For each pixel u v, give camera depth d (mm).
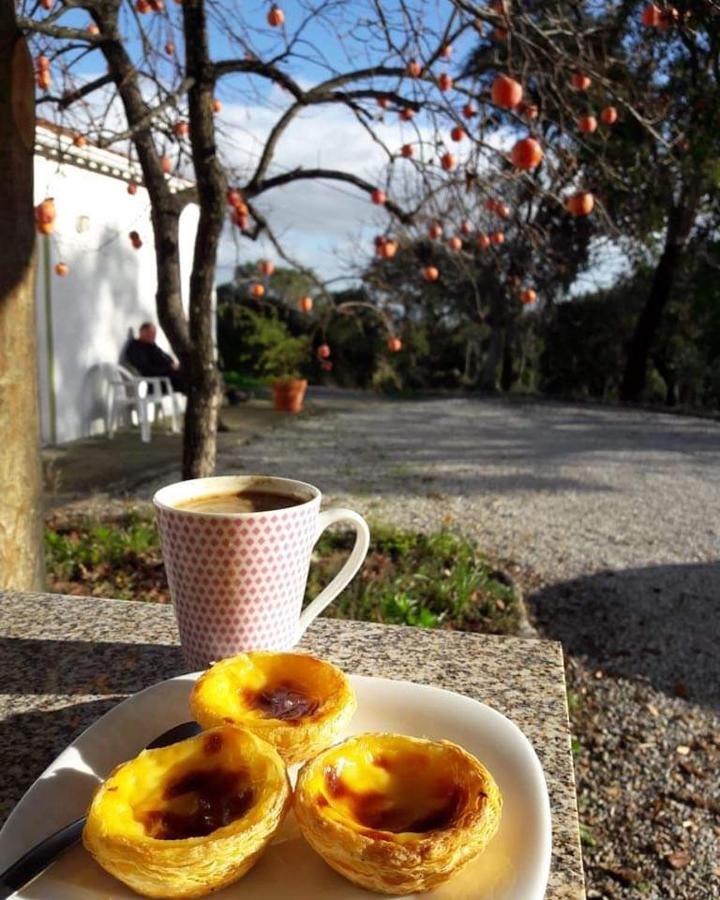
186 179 3809
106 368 8719
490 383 17422
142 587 3309
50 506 5133
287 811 587
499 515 5605
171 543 883
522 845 605
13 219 1917
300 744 676
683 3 3201
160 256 3180
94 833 554
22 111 1929
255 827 551
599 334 17625
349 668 1020
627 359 16125
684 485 6926
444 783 615
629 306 17016
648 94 3549
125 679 981
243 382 14609
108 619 1189
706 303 13672
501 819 638
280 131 3291
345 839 543
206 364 3211
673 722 2859
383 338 16219
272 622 899
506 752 728
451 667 1030
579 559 4637
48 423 7824
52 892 555
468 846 551
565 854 647
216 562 860
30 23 2469
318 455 7867
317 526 956
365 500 5844
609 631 3627
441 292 12203
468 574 3648
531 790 668
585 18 3252
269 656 792
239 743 627
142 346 8961
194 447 3260
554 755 808
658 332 16656
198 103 2814
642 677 3186
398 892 549
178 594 899
